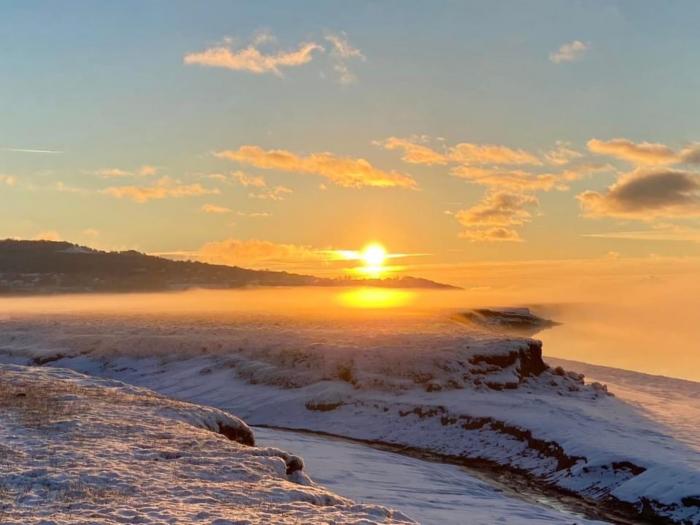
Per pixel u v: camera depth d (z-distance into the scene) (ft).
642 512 96.94
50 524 45.09
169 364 215.31
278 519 48.42
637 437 125.18
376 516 52.39
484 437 136.46
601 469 110.52
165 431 76.79
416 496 95.76
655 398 177.27
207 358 213.46
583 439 121.80
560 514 94.43
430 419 148.36
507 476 119.24
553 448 122.62
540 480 115.96
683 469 102.89
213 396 182.80
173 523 46.68
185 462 65.10
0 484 54.80
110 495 53.06
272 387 182.70
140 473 59.93
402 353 184.85
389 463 119.03
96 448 67.51
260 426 160.25
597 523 88.89
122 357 225.97
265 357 204.03
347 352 190.19
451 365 176.65
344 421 156.35
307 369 188.65
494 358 182.29
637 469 107.34
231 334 243.81
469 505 93.45
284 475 66.64
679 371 299.38
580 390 177.68
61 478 56.85
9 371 119.85
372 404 160.25
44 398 90.74
